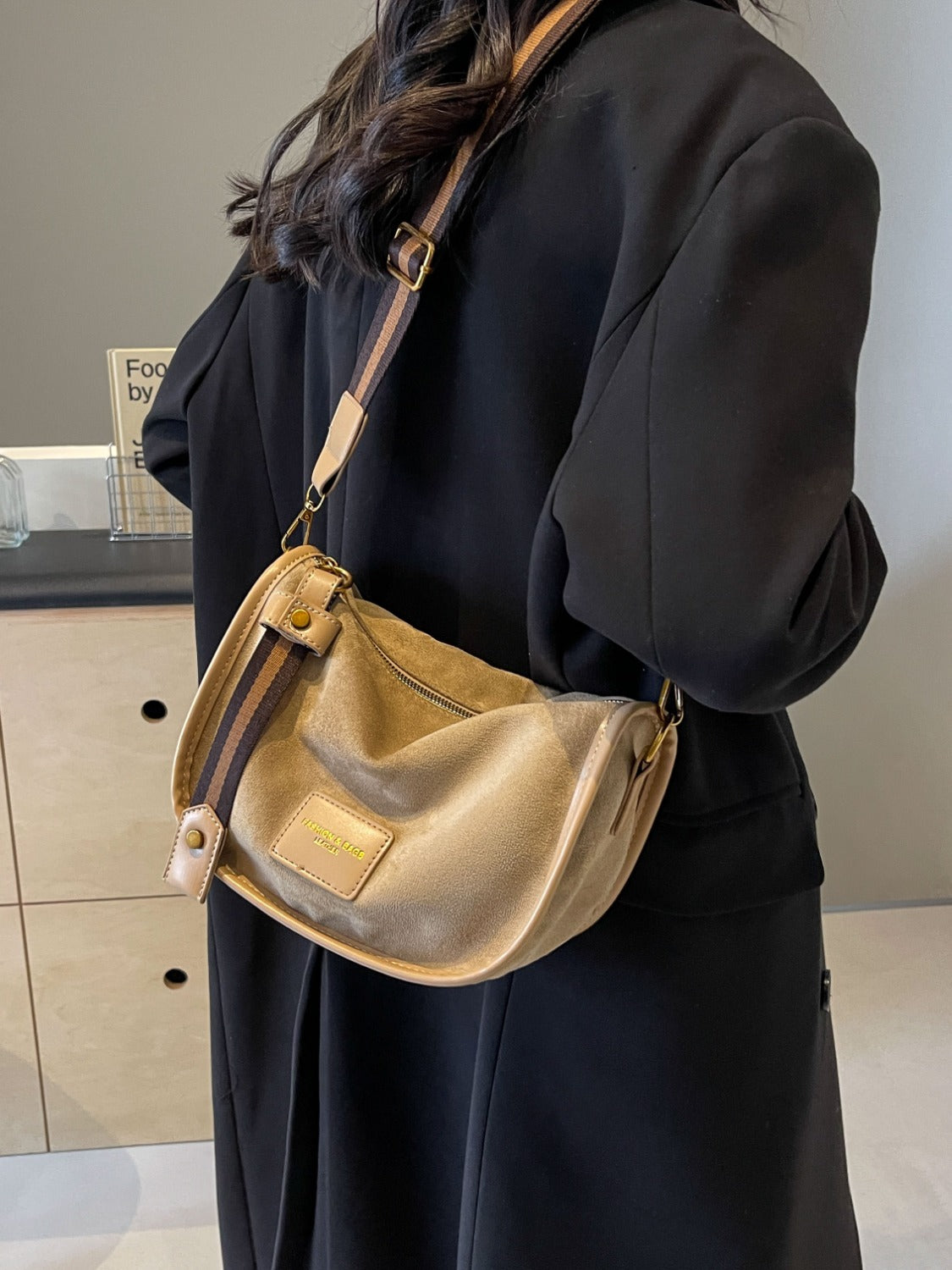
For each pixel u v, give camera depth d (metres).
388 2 0.48
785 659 0.38
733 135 0.40
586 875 0.47
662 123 0.41
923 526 1.67
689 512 0.38
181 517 1.42
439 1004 0.65
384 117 0.45
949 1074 1.50
